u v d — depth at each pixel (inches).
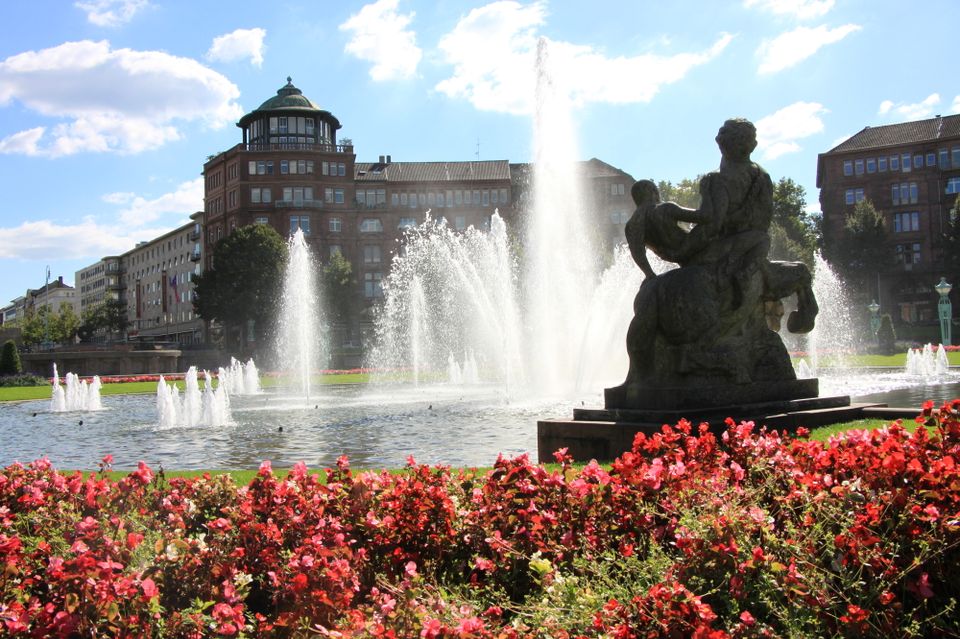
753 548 158.9
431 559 202.7
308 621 160.2
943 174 3831.2
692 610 139.8
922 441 199.2
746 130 438.0
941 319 2343.8
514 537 191.9
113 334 6348.4
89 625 156.9
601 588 161.9
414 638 140.8
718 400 404.8
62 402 1296.8
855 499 173.6
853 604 150.5
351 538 210.7
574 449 406.3
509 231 3917.3
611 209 4178.2
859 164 3986.2
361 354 3245.6
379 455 543.8
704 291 413.1
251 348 3516.2
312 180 4136.3
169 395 928.9
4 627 154.3
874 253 3538.4
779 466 213.0
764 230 443.5
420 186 4333.2
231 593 169.6
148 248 5930.1
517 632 143.2
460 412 871.7
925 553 155.5
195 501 251.4
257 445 650.8
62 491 265.1
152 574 174.6
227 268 3474.4
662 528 182.7
